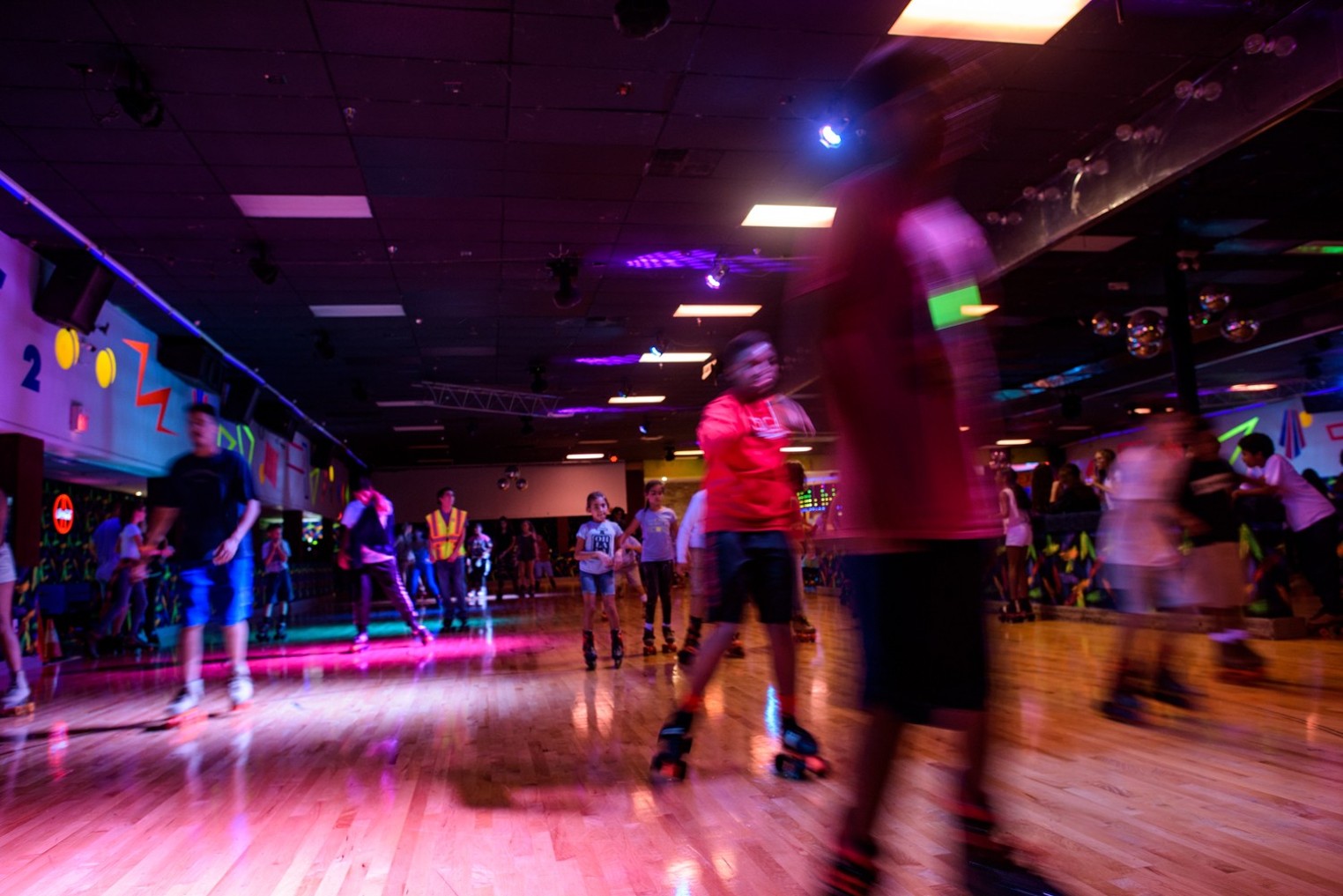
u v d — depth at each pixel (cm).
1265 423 1872
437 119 596
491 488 2498
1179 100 601
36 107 561
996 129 645
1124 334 1324
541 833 251
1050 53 550
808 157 667
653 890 204
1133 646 380
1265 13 515
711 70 548
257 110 575
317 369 1314
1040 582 892
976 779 150
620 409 1744
